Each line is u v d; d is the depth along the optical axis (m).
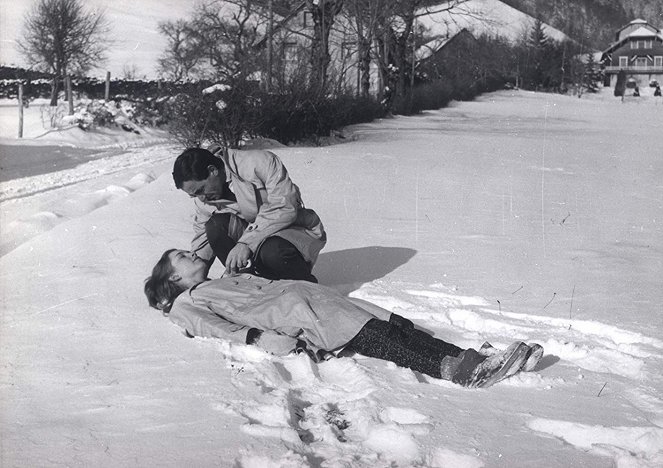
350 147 18.92
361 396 3.78
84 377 3.96
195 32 34.03
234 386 3.80
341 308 4.33
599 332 4.87
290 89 20.81
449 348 4.11
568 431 3.40
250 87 19.17
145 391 3.76
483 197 10.81
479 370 3.86
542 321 5.05
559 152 18.84
